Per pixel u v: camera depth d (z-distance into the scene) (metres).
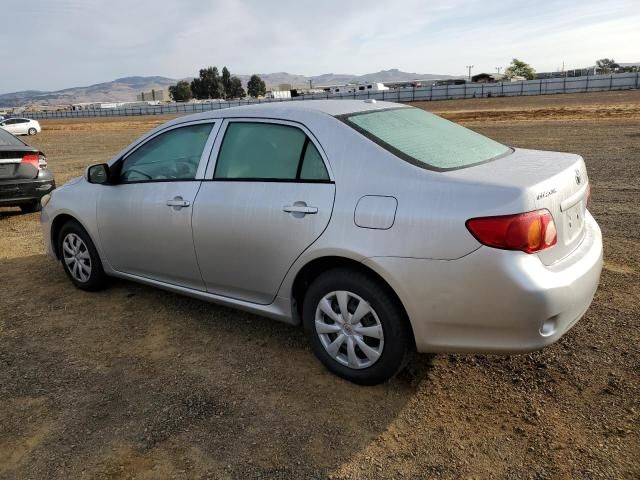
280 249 3.29
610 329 3.71
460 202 2.68
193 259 3.84
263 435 2.80
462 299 2.69
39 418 3.02
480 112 27.62
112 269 4.62
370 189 2.94
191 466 2.59
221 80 190.75
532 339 2.63
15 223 8.14
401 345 2.97
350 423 2.87
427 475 2.47
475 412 2.91
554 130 16.56
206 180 3.74
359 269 3.04
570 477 2.41
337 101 3.78
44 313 4.49
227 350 3.73
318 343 3.32
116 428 2.90
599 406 2.89
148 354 3.72
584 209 3.26
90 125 46.53
